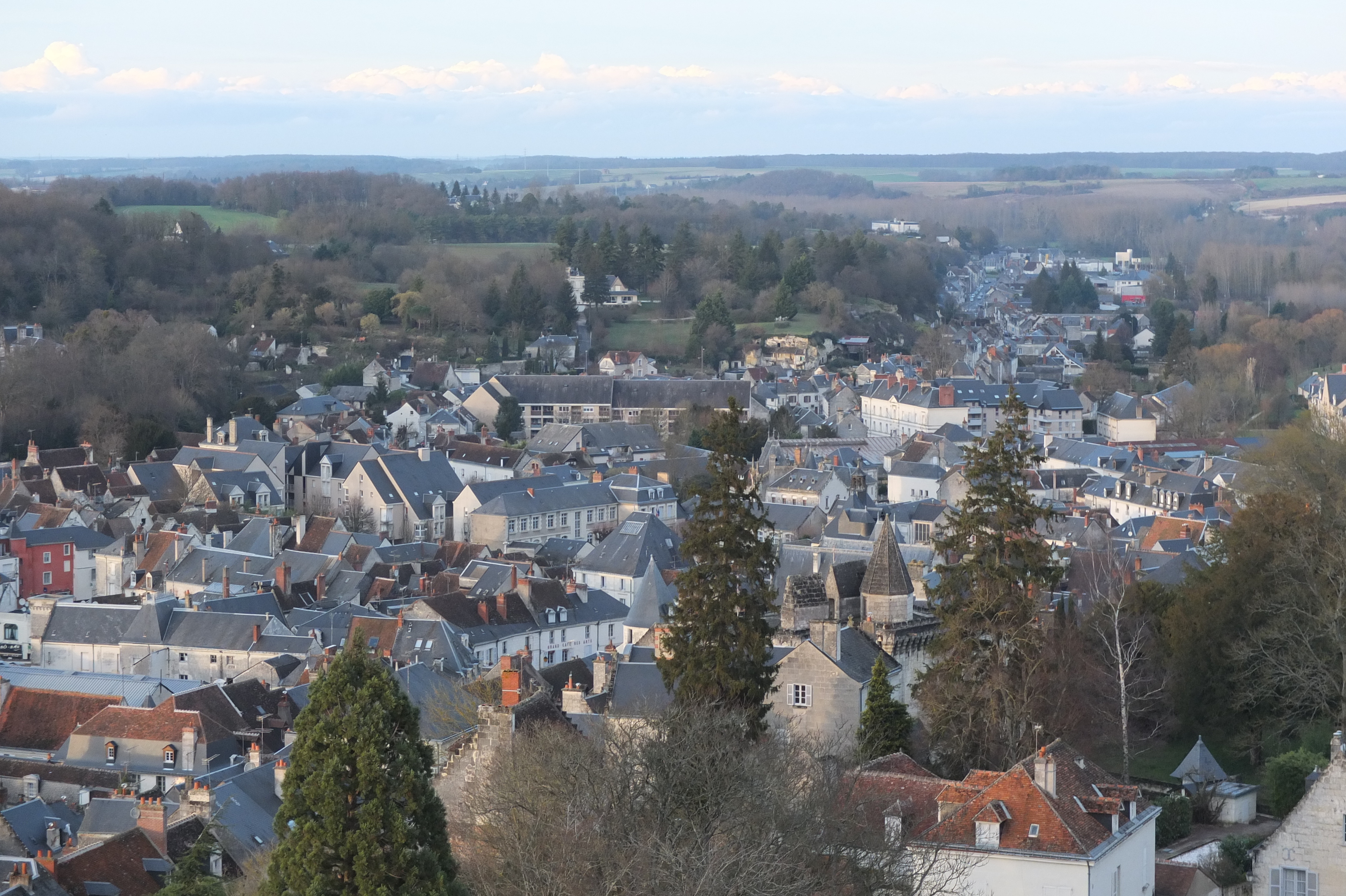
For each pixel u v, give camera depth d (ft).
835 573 581.12
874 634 549.54
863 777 370.73
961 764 468.75
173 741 554.46
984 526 484.74
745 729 390.63
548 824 310.45
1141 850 371.56
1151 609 591.78
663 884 289.12
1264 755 514.27
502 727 382.22
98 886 416.87
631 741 343.05
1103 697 536.01
